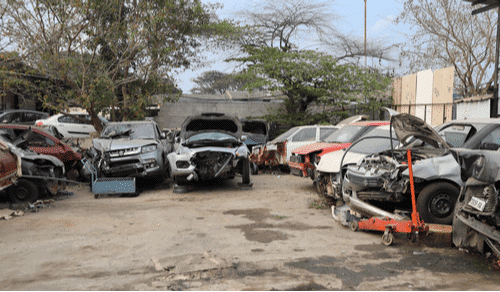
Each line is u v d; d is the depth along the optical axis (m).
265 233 5.78
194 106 23.30
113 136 11.29
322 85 19.78
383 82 19.58
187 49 20.05
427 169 5.39
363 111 20.14
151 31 16.08
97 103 15.50
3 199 8.41
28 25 13.88
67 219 6.79
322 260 4.56
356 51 23.56
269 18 21.67
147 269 4.28
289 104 21.45
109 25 16.20
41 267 4.37
